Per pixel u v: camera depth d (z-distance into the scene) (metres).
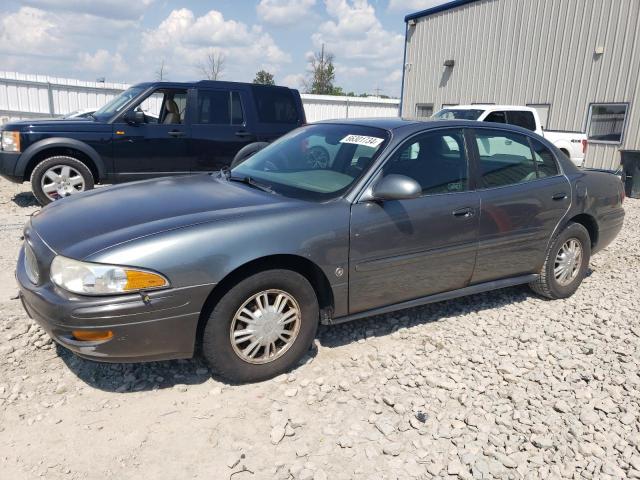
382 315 4.39
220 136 8.79
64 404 3.02
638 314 4.63
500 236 4.21
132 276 2.78
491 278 4.36
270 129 9.19
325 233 3.30
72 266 2.79
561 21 15.76
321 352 3.72
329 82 47.81
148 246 2.84
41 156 8.08
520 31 16.97
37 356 3.50
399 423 2.95
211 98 8.77
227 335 3.10
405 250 3.68
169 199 3.50
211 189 3.76
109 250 2.80
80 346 2.81
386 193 3.42
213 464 2.59
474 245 4.06
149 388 3.20
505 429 2.94
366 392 3.24
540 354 3.80
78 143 8.01
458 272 4.06
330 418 2.98
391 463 2.65
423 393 3.24
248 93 9.02
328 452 2.71
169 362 3.48
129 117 8.23
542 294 4.88
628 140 14.48
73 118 8.62
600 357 3.81
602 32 14.80
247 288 3.10
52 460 2.58
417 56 21.11
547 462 2.72
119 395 3.12
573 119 15.79
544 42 16.28
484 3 18.02
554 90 16.17
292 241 3.18
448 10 19.41
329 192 3.53
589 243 5.01
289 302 3.32
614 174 5.42
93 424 2.86
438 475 2.59
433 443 2.81
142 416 2.94
